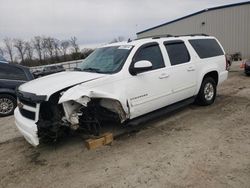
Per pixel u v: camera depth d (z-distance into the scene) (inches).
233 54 1094.4
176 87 241.6
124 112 202.2
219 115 254.5
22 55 2613.2
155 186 143.2
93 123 200.8
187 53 260.1
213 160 166.2
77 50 2588.6
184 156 174.2
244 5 1153.4
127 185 146.5
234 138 197.6
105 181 152.5
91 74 201.0
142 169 161.9
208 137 203.0
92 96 183.2
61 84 182.4
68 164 176.4
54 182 156.8
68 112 179.3
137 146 195.2
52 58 2645.2
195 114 261.9
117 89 197.3
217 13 1244.5
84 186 149.6
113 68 205.9
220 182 142.1
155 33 1642.5
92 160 179.0
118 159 177.0
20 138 235.0
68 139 216.8
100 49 245.9
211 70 281.6
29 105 186.5
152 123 243.4
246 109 268.8
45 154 194.7
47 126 178.2
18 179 163.9
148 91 216.5
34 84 197.0
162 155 177.9
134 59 211.2
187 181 145.3
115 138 212.5
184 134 212.2
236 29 1191.6
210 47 293.6
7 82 328.2
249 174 148.1
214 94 297.4
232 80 474.9
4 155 200.5
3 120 307.3
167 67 233.8
